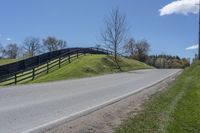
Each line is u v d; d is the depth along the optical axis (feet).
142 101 55.57
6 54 412.57
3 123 35.37
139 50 370.53
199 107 46.39
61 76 136.67
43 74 140.77
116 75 141.38
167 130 31.89
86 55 201.67
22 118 38.45
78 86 84.74
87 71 154.81
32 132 31.60
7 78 129.39
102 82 100.53
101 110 46.14
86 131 32.37
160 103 50.21
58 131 32.24
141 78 118.52
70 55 185.16
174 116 39.01
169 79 109.70
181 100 52.75
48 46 404.77
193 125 35.04
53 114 41.81
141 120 37.04
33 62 157.58
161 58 387.14
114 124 36.06
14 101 52.75
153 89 77.15
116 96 63.52
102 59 188.96
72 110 45.42
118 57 218.38
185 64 382.42
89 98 59.77
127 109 46.98
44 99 56.29
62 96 61.57
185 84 80.48
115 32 261.44
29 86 82.53
